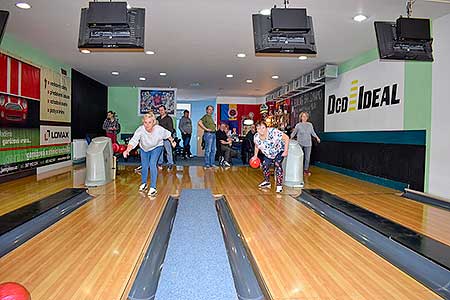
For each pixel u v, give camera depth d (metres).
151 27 5.42
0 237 3.09
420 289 2.23
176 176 7.16
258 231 3.43
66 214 4.07
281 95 11.94
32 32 5.80
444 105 4.86
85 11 4.04
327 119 8.83
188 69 8.89
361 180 6.92
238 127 14.98
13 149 6.44
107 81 11.07
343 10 4.64
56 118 8.24
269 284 2.28
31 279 2.31
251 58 7.54
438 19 4.92
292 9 3.97
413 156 5.52
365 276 2.41
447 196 4.80
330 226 3.62
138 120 12.42
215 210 4.42
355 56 7.34
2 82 6.04
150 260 2.80
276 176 5.50
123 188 5.69
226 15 4.88
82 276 2.37
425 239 3.11
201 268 2.69
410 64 5.64
